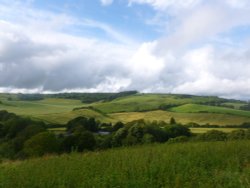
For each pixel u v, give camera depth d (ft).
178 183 29.63
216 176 32.09
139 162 39.52
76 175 34.78
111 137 216.13
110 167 37.50
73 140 193.77
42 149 177.78
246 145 54.95
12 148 205.98
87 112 619.26
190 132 268.82
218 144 57.77
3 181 33.65
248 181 29.07
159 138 236.43
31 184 32.71
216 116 554.46
